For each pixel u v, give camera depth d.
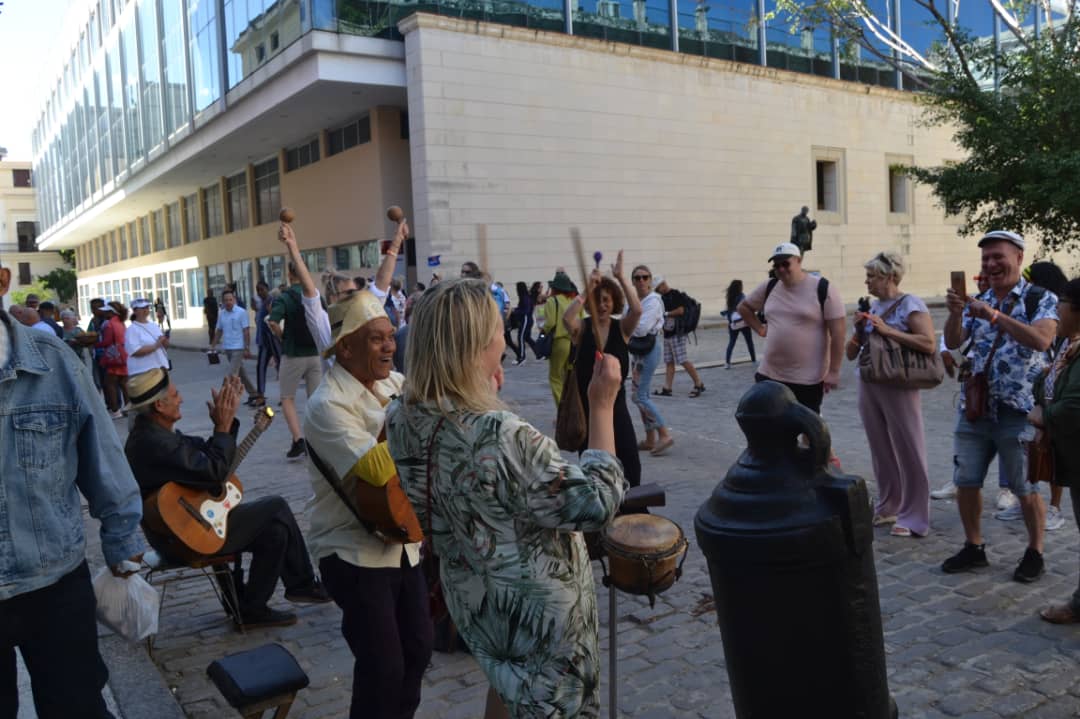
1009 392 4.54
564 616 1.97
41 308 13.23
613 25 26.80
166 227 45.41
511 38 24.41
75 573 2.53
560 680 1.96
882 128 34.22
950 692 3.52
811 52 32.12
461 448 1.97
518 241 24.73
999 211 16.89
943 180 17.00
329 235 28.56
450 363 2.01
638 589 2.58
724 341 20.52
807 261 32.16
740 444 8.77
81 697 2.50
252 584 4.52
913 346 5.22
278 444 9.68
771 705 2.32
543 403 12.00
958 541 5.36
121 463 2.61
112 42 41.97
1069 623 4.09
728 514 2.29
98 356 12.94
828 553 2.18
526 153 24.81
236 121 27.44
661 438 8.41
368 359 2.95
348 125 27.19
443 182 23.33
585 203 26.11
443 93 23.22
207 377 18.34
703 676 3.78
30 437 2.39
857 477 2.24
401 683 2.95
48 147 66.25
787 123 31.23
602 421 2.16
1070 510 6.00
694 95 28.61
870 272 5.46
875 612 2.29
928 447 8.21
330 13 22.17
